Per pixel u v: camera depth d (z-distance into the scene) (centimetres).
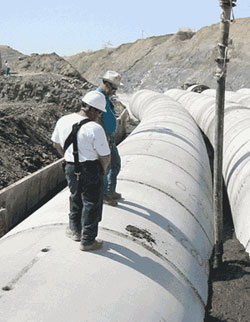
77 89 2731
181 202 605
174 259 454
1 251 405
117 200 526
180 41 7556
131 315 332
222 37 595
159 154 778
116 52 9281
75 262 365
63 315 302
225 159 962
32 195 982
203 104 1798
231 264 678
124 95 5878
